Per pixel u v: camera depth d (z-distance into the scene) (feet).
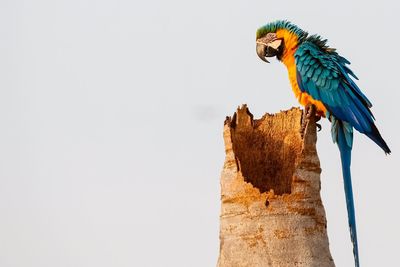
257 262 41.65
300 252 41.65
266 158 45.62
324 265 42.34
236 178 43.52
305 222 42.42
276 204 42.16
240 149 45.44
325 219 44.47
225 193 44.04
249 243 42.14
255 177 45.21
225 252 43.27
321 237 43.14
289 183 44.42
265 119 46.42
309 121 44.57
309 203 43.01
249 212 42.45
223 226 43.88
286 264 41.37
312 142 44.60
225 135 45.09
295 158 44.09
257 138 46.19
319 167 44.75
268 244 41.75
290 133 45.34
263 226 42.01
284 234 41.75
